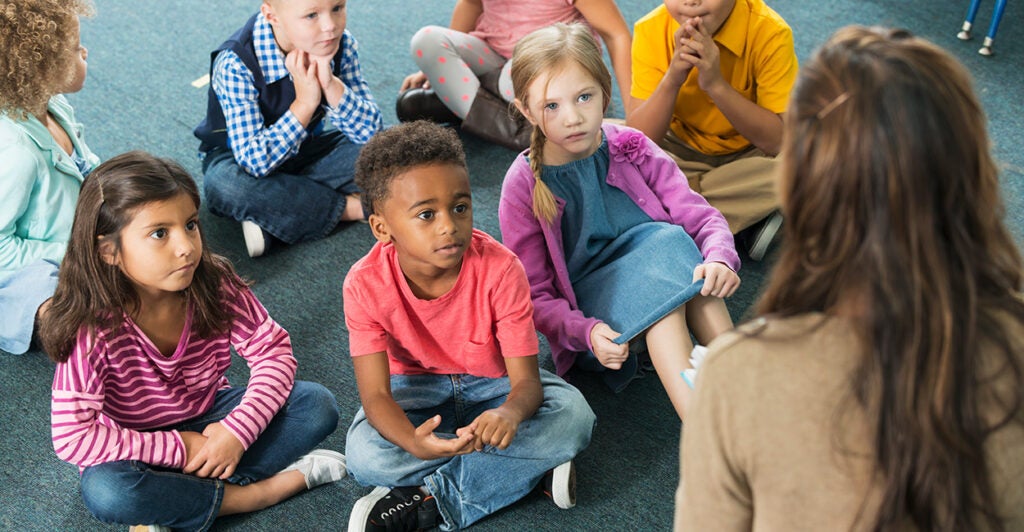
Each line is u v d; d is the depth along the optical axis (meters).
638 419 1.58
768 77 1.79
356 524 1.35
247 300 1.43
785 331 0.65
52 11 1.58
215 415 1.46
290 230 1.94
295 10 1.76
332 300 1.84
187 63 2.53
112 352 1.31
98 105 2.36
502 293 1.35
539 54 1.42
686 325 1.51
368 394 1.37
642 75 1.90
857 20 2.56
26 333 1.66
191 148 2.22
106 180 1.25
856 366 0.62
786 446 0.65
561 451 1.39
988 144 0.62
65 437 1.29
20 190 1.61
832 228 0.63
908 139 0.59
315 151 2.01
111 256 1.27
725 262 1.48
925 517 0.64
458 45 2.15
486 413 1.31
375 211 1.31
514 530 1.40
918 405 0.61
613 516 1.42
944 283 0.60
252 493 1.42
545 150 1.53
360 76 2.01
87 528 1.43
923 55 0.61
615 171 1.56
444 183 1.23
